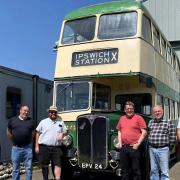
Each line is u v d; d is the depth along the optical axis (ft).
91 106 37.52
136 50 37.22
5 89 47.57
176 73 61.67
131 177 32.27
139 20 38.04
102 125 34.73
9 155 48.16
